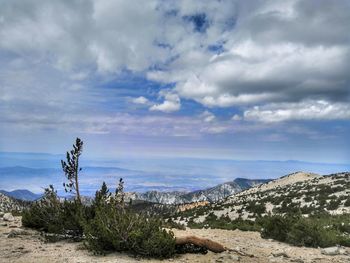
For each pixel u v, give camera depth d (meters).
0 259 9.55
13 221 17.25
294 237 14.85
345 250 13.32
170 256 10.85
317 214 30.06
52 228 13.10
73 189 14.62
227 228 21.92
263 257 11.77
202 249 11.70
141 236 10.77
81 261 9.66
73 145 14.85
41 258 9.77
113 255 10.63
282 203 42.84
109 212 11.55
